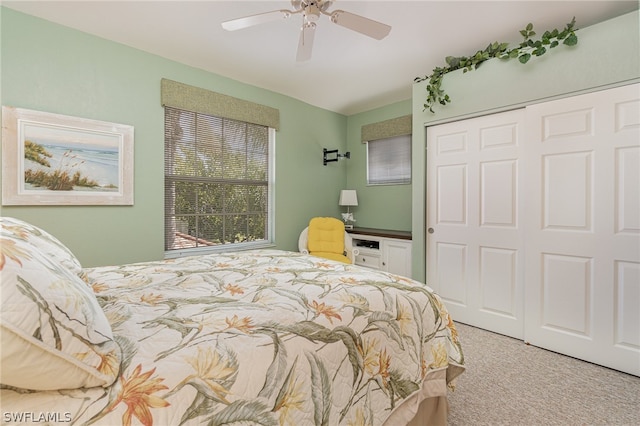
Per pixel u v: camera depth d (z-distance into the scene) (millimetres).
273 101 3699
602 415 1550
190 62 2920
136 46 2613
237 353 794
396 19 2246
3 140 2045
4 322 525
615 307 2012
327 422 881
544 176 2311
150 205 2744
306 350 893
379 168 4293
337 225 3879
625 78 1949
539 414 1556
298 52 2047
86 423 578
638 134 1919
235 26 1735
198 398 669
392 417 1124
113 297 1196
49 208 2240
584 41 2104
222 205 3336
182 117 2982
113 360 693
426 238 3145
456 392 1745
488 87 2584
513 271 2529
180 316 1001
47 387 605
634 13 1910
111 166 2496
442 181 2992
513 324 2529
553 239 2273
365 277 1549
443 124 2969
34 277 613
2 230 787
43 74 2203
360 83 3455
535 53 2279
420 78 3260
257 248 3580
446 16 2211
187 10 2139
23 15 2125
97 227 2457
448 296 2965
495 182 2621
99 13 2158
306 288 1337
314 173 4195
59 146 2254
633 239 1948
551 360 2137
